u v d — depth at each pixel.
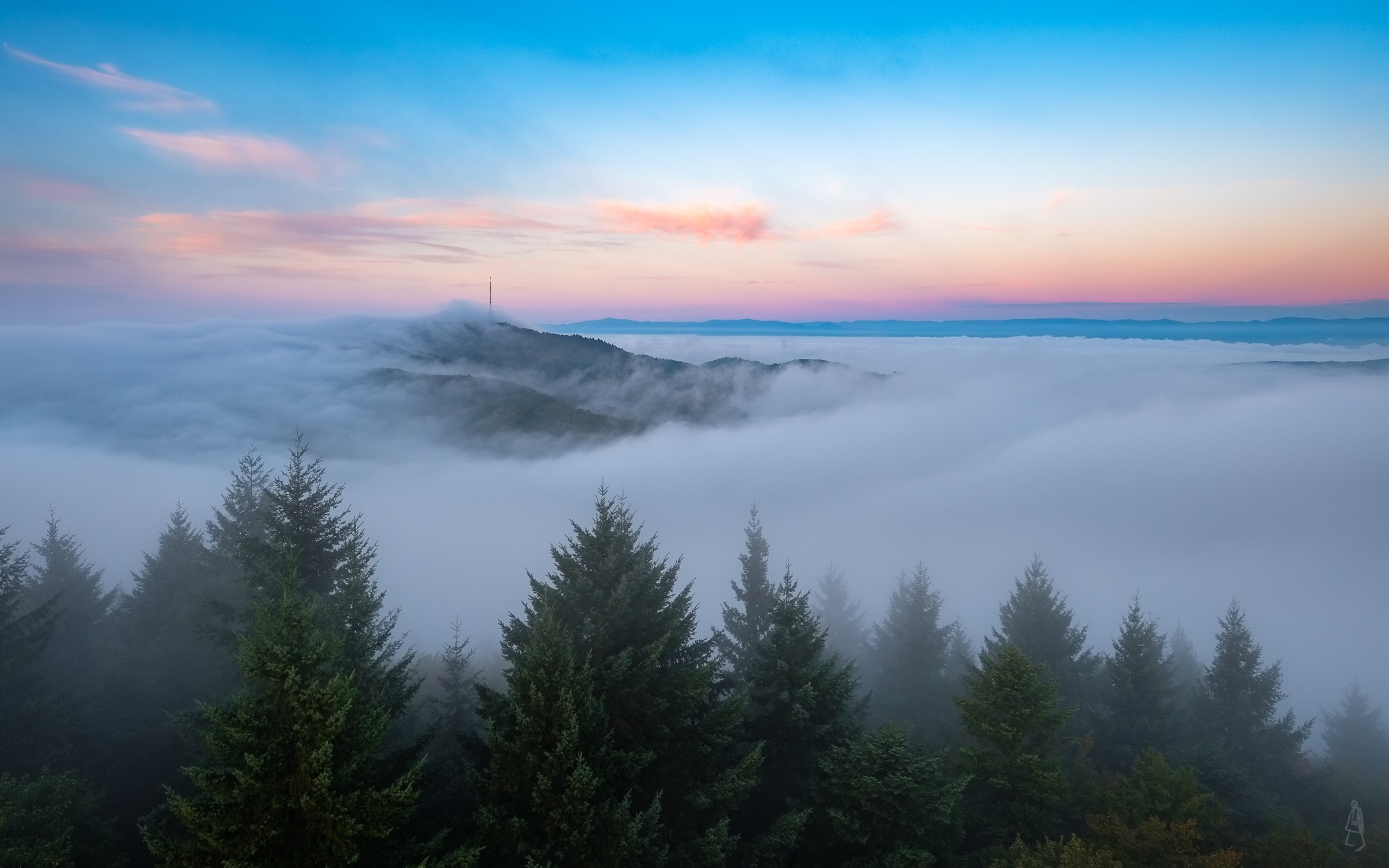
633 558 22.98
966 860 22.31
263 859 14.30
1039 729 25.14
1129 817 24.44
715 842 19.03
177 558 34.28
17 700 25.55
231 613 25.39
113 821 20.98
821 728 24.39
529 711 18.06
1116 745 35.97
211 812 14.42
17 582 27.17
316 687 14.62
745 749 22.94
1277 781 37.50
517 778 17.80
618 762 18.81
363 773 16.28
